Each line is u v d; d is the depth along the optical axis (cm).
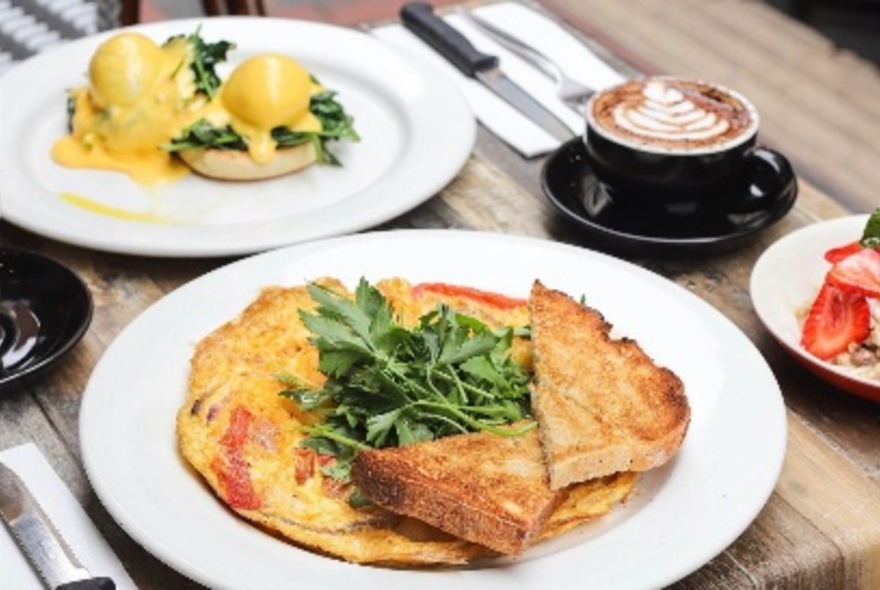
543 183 114
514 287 102
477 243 105
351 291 102
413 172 116
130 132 120
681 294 101
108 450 90
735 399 94
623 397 91
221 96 120
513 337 96
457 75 131
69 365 102
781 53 152
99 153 121
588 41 138
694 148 110
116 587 87
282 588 83
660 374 92
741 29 154
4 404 99
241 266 103
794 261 105
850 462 95
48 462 95
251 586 83
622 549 85
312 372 94
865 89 148
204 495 89
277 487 88
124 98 120
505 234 107
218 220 115
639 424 89
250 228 110
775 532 90
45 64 129
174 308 100
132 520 86
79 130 122
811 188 118
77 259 111
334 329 91
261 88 118
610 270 102
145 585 88
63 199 117
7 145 121
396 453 87
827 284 101
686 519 87
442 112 123
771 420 92
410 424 90
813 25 171
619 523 88
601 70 131
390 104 127
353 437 91
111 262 111
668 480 90
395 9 159
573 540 87
